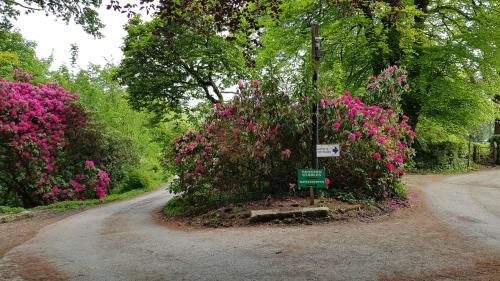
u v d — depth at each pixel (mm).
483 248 5680
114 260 5805
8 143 15180
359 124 9898
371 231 7047
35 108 16188
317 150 8867
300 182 8805
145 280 4707
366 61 17359
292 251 5750
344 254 5484
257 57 16406
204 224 8609
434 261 5055
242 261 5305
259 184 10367
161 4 5805
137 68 17906
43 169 16328
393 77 11688
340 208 8594
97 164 18859
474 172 19969
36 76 29219
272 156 9953
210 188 10688
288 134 9797
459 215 8438
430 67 16906
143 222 10133
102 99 29938
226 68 18844
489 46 16062
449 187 13211
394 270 4703
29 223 11133
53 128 16688
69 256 6270
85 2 10320
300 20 16141
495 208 9305
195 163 10781
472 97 17797
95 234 8391
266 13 6590
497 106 21297
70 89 29141
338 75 15859
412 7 13750
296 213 8125
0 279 5098
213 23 6566
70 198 17203
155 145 31312
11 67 24016
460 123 19844
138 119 30578
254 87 10195
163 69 18406
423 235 6613
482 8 17391
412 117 18594
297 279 4457
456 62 16906
